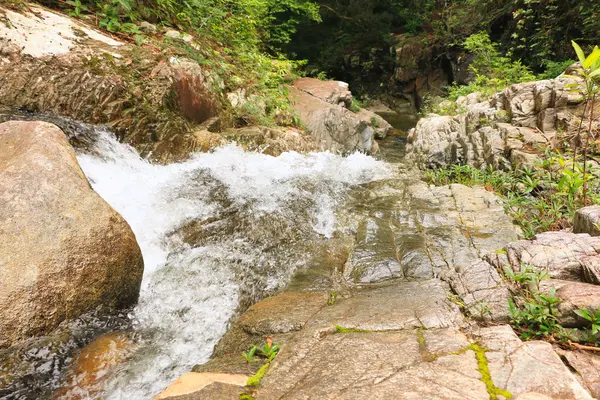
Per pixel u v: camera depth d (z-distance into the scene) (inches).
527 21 472.4
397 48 709.9
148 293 121.8
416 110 677.3
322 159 267.3
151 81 200.7
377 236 158.4
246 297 126.7
